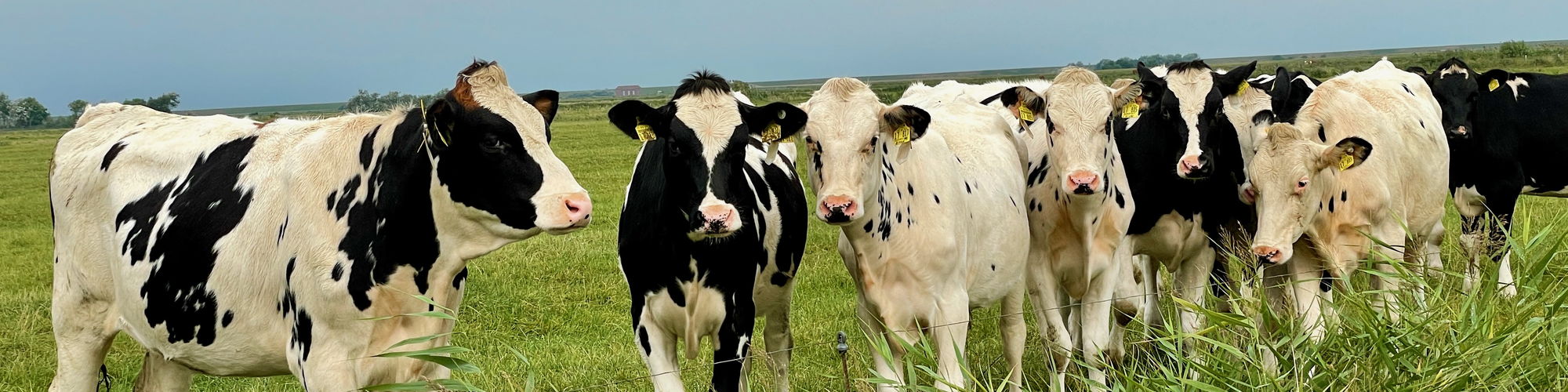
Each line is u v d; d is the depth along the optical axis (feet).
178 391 18.74
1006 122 23.97
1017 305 21.85
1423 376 15.10
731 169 17.74
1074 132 20.51
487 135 15.01
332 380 15.61
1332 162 20.97
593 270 35.42
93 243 18.29
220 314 16.61
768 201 20.11
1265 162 21.38
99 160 18.28
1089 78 20.99
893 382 15.97
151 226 17.25
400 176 15.39
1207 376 15.85
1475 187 32.89
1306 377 16.15
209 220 16.71
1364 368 15.65
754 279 19.26
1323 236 22.74
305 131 16.94
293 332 15.96
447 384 14.67
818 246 38.75
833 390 22.22
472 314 30.14
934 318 19.40
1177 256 24.21
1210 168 22.41
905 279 19.27
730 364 18.81
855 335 26.68
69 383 18.58
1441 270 18.44
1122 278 23.66
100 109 19.67
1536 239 17.87
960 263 19.70
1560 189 33.86
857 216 17.99
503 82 15.40
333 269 15.48
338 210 15.65
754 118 18.25
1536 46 275.39
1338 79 26.71
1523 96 32.89
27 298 33.63
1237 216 24.13
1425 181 25.84
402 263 15.62
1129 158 23.84
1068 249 22.20
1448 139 31.60
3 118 330.54
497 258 37.35
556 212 14.93
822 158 18.30
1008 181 21.81
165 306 17.08
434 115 14.69
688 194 17.52
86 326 18.58
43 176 85.56
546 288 33.17
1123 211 22.04
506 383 22.94
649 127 17.85
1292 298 21.35
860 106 18.35
